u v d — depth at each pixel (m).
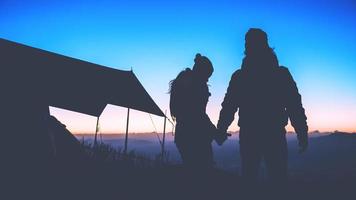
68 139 11.35
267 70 3.30
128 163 10.59
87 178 6.92
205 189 4.59
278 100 3.23
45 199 5.07
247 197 3.23
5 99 6.60
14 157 5.96
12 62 10.11
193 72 4.82
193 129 4.67
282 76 3.28
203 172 4.84
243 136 3.27
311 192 7.09
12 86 7.13
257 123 3.20
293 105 3.23
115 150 12.38
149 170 7.01
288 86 3.25
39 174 6.00
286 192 3.16
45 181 5.85
